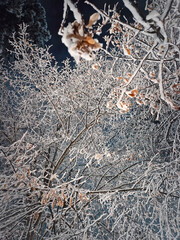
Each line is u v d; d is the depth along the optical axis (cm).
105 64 640
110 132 748
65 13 160
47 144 597
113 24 313
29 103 719
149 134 647
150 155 656
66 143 758
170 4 163
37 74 624
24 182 405
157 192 454
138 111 708
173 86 267
